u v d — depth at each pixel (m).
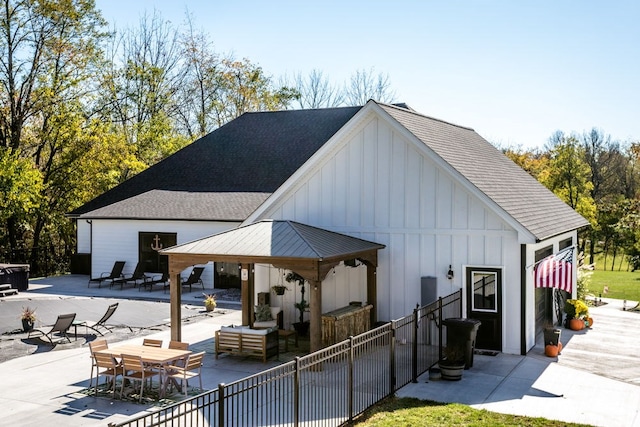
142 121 47.84
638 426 10.73
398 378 13.52
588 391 12.90
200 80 53.28
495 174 20.22
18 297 25.28
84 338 17.66
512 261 16.20
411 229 17.56
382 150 17.95
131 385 12.88
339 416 10.82
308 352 16.23
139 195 31.81
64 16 36.28
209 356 15.75
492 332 16.44
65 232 40.84
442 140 19.53
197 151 35.00
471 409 11.49
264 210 19.44
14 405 11.81
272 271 19.30
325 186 18.78
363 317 16.67
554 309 20.44
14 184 32.19
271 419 10.58
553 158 51.28
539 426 10.60
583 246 45.25
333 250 15.42
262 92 54.41
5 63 35.59
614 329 20.09
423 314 15.52
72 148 37.81
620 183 62.72
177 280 16.20
